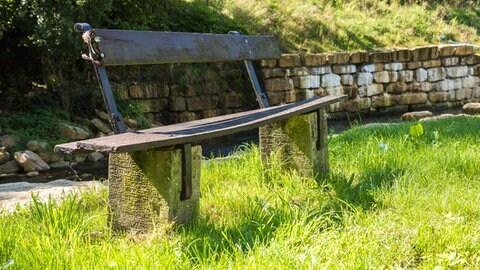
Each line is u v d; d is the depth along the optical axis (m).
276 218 3.22
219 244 2.84
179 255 2.59
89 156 9.18
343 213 3.33
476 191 3.70
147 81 11.93
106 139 2.72
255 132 11.79
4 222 3.06
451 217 3.03
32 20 9.52
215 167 4.68
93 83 11.35
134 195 3.04
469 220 3.20
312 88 13.05
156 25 12.71
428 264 2.61
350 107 13.50
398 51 14.10
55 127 9.59
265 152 4.45
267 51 5.19
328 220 3.15
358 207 3.40
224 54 4.53
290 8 15.08
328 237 2.86
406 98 14.23
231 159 5.19
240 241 2.90
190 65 12.48
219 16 13.89
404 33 15.57
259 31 13.97
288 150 4.36
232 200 3.73
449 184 3.96
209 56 4.33
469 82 15.21
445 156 4.57
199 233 3.02
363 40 14.73
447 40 15.75
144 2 12.02
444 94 14.78
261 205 3.40
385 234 2.88
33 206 3.55
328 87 13.24
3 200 4.20
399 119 12.73
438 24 16.52
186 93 12.15
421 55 14.37
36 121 9.60
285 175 4.27
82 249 2.68
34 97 10.43
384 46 14.76
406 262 2.64
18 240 2.80
